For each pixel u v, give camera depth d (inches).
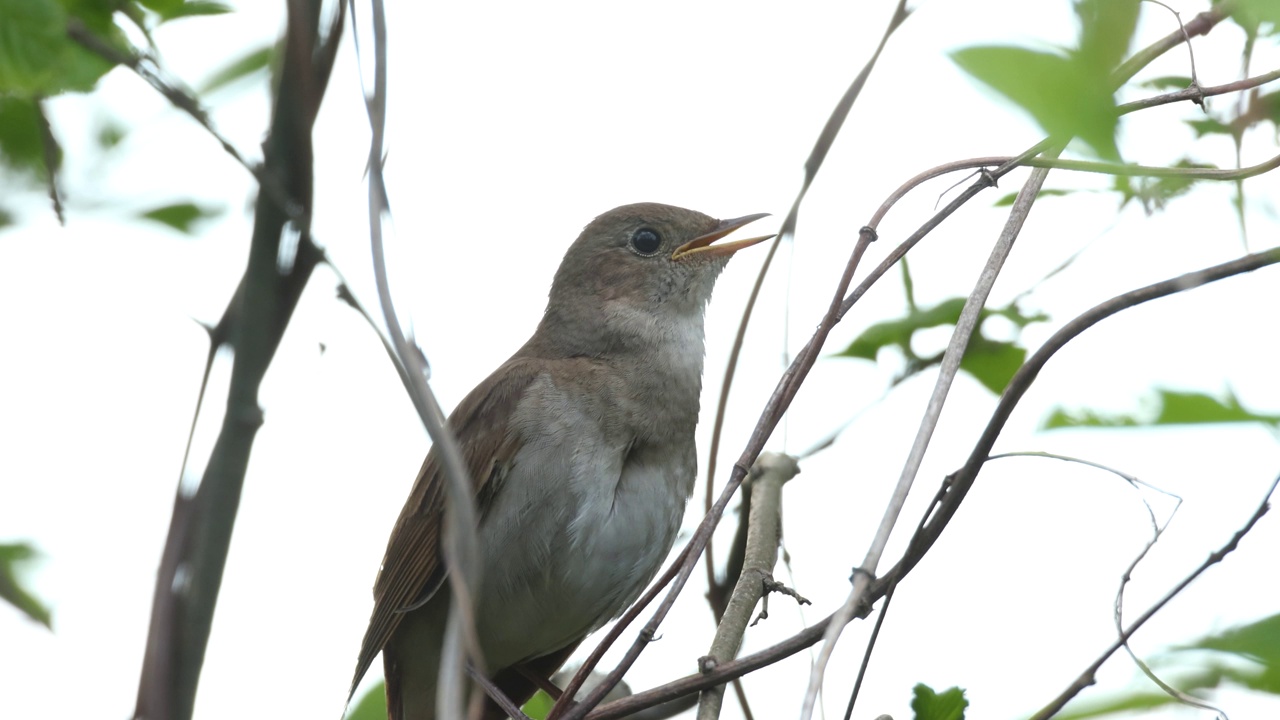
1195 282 205.3
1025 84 111.3
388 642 332.2
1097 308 208.5
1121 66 120.6
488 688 305.4
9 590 217.0
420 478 320.5
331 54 201.9
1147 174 200.4
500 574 311.9
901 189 222.5
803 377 214.5
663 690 228.4
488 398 316.2
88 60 209.6
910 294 295.4
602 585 315.3
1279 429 158.4
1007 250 218.1
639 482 320.2
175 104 193.0
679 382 333.7
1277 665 147.9
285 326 199.3
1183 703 152.2
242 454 197.8
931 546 214.2
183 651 192.2
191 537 197.5
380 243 186.2
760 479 295.1
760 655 226.1
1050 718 169.2
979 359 292.7
